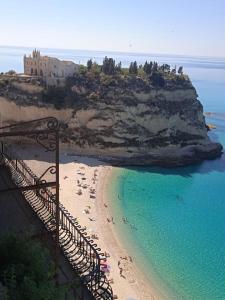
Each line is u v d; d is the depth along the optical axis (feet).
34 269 40.16
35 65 344.49
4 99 317.22
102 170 273.95
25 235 45.14
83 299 49.39
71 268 55.57
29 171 80.48
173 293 146.10
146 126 325.62
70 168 269.85
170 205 228.02
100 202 221.05
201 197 243.60
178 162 300.20
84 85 332.60
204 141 345.72
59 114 322.75
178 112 339.36
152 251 174.09
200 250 178.09
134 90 328.70
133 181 261.24
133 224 198.49
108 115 317.42
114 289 142.31
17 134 45.62
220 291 149.18
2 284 37.55
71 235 62.23
